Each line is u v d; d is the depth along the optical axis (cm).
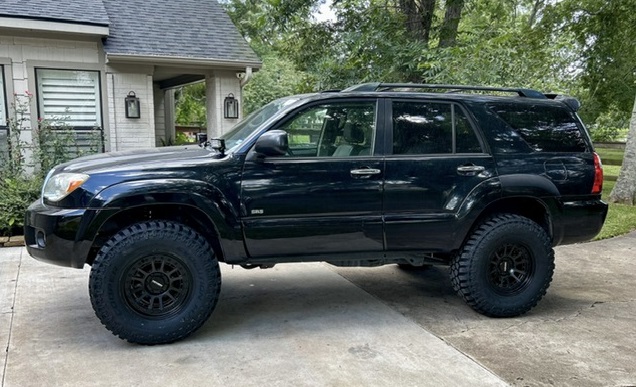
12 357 305
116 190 312
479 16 1255
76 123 787
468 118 379
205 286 332
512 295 379
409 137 368
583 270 518
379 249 366
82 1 789
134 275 320
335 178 347
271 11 977
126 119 813
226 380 280
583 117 1192
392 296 433
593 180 395
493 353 317
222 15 975
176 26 894
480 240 373
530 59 820
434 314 389
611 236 674
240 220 334
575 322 373
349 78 938
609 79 1147
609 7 1045
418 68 859
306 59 1075
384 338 340
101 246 336
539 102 397
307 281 475
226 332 350
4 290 430
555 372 291
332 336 343
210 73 891
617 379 283
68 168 335
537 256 381
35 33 734
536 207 400
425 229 366
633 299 427
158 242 320
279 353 316
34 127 749
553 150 391
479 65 766
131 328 318
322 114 361
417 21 999
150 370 291
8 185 643
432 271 515
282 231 342
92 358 306
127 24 852
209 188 326
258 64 868
